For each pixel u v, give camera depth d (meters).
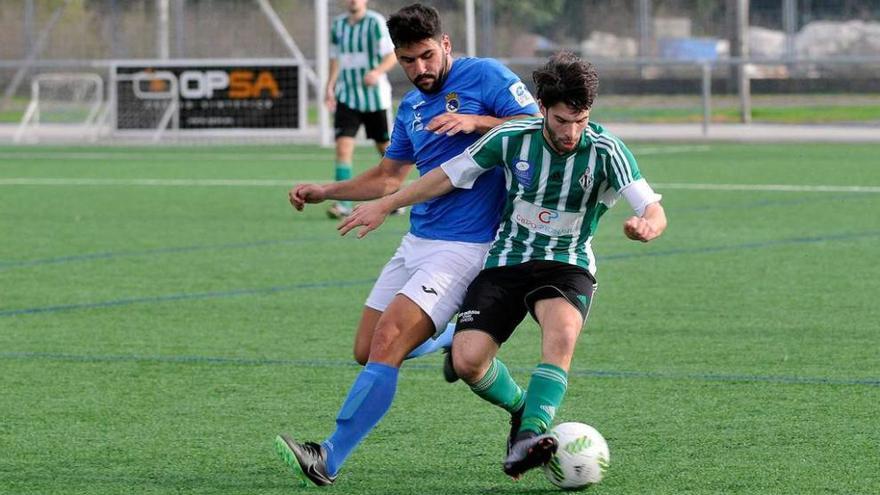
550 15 78.12
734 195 40.75
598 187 13.36
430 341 14.91
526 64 74.69
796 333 20.80
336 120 36.91
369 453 14.69
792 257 28.47
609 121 77.06
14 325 22.11
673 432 15.34
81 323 22.23
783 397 16.91
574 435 13.06
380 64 36.06
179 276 26.94
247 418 16.27
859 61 66.62
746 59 66.50
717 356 19.30
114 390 17.70
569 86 12.58
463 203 14.36
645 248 30.14
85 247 31.12
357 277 26.73
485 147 13.52
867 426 15.48
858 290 24.44
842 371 18.27
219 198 41.69
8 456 14.62
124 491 13.37
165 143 65.56
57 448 14.95
